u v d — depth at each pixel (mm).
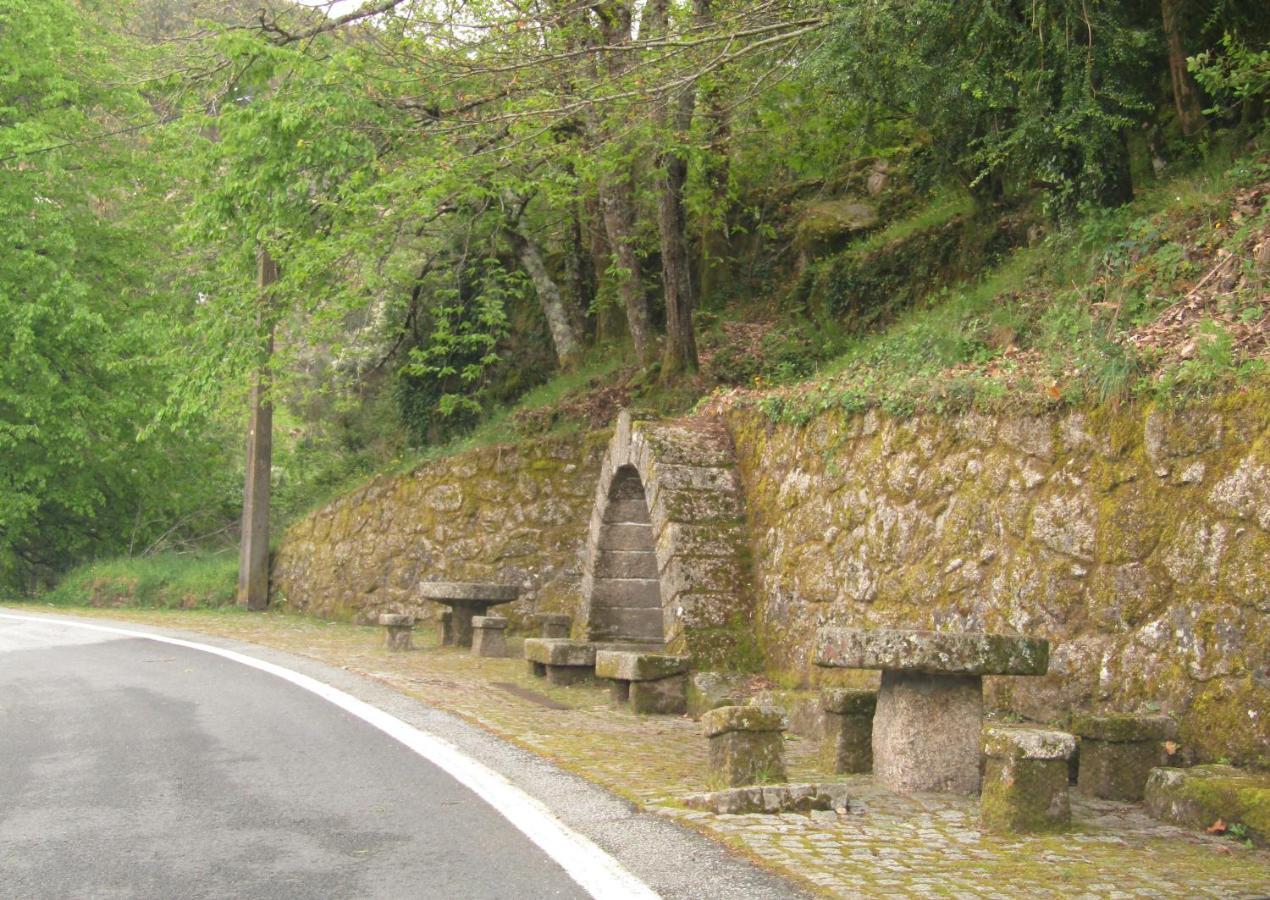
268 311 18297
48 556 26672
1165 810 6070
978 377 9617
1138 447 7617
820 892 4762
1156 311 9539
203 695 10266
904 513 9633
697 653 10938
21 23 23266
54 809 6184
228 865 5160
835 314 18047
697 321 20328
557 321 21422
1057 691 7691
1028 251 13633
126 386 24156
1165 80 13289
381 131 16422
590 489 17250
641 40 13141
